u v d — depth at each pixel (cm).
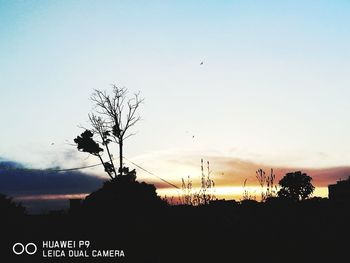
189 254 2498
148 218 3447
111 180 4241
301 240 2948
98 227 3161
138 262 2300
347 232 3136
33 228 3009
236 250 2617
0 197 3108
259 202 4600
